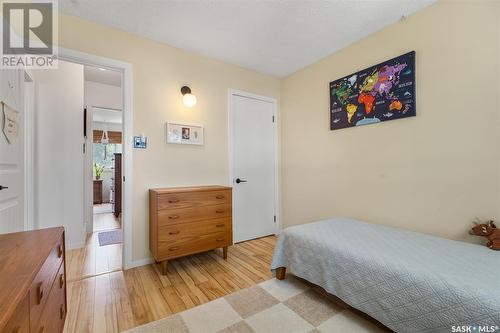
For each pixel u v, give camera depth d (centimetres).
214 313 158
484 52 165
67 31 200
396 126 215
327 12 200
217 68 289
